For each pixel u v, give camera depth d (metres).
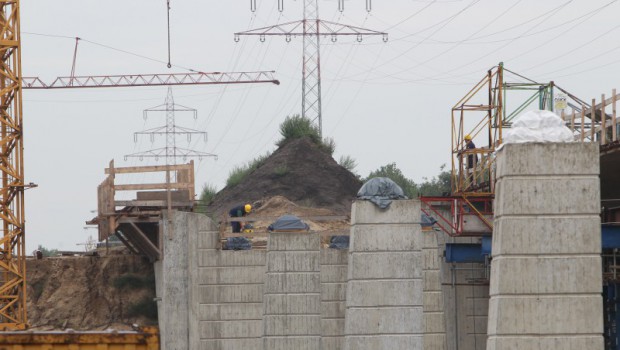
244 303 169.12
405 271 118.00
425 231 141.50
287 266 143.38
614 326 134.38
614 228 125.25
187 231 179.00
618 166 135.12
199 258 170.00
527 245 73.81
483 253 141.25
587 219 73.81
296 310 142.88
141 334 88.06
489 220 143.75
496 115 152.75
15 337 86.62
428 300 140.62
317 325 142.88
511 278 73.81
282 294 143.00
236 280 169.88
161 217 183.62
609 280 131.38
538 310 73.50
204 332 168.38
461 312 153.62
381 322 117.69
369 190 119.06
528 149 74.31
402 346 117.50
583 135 131.50
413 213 118.75
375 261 118.31
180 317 177.38
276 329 142.62
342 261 157.00
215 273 169.88
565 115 149.62
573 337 73.38
